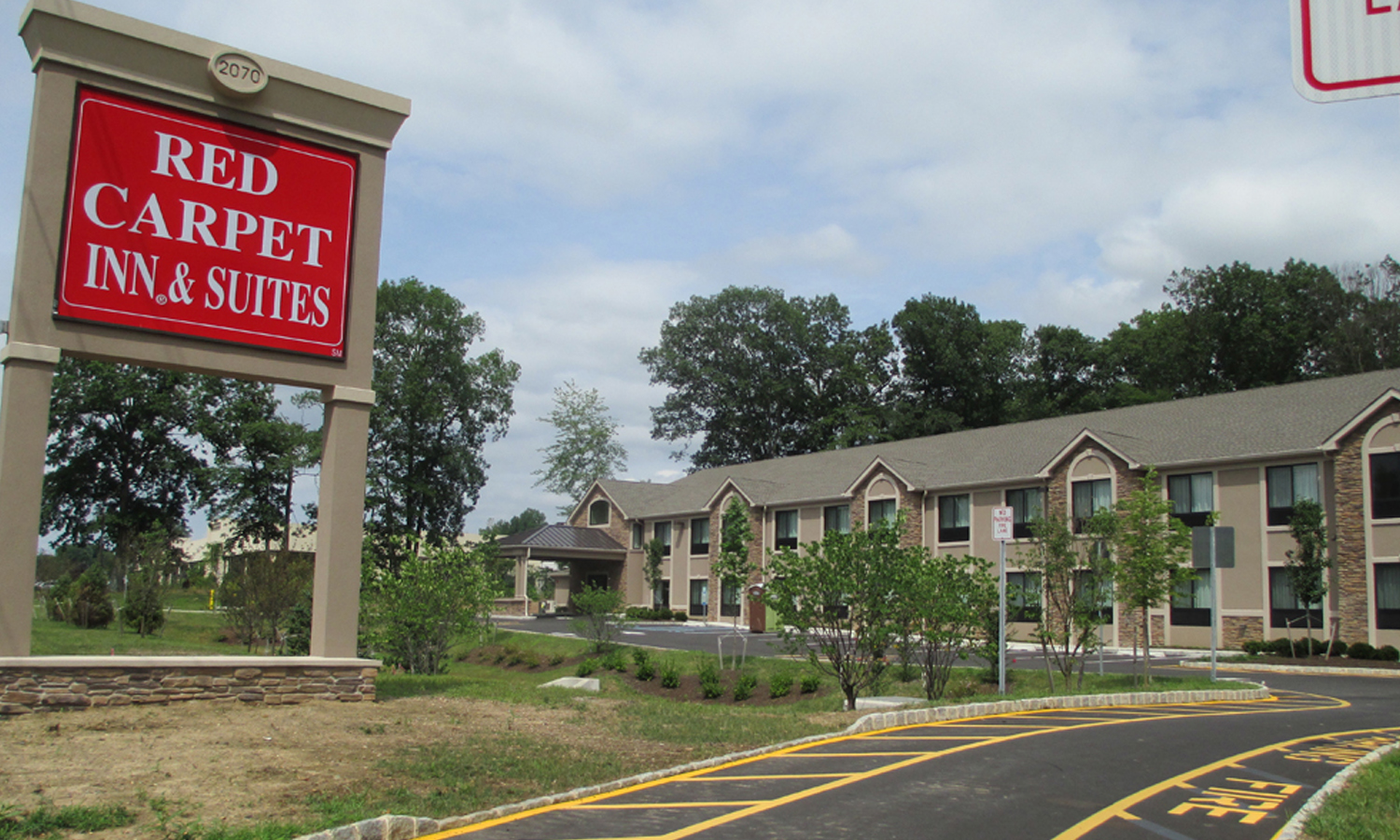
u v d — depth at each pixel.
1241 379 62.50
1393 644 28.44
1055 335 70.69
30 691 12.12
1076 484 37.09
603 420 79.00
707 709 16.36
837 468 50.25
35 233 12.89
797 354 78.75
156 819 7.71
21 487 12.45
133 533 43.41
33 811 7.74
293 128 15.00
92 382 53.16
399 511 52.97
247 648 27.56
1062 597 21.75
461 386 55.03
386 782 9.44
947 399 74.50
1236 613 32.22
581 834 7.79
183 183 14.04
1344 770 10.28
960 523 41.22
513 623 47.84
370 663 14.58
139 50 13.72
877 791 9.43
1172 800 9.09
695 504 55.03
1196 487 33.81
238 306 14.34
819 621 19.48
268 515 53.16
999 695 17.77
